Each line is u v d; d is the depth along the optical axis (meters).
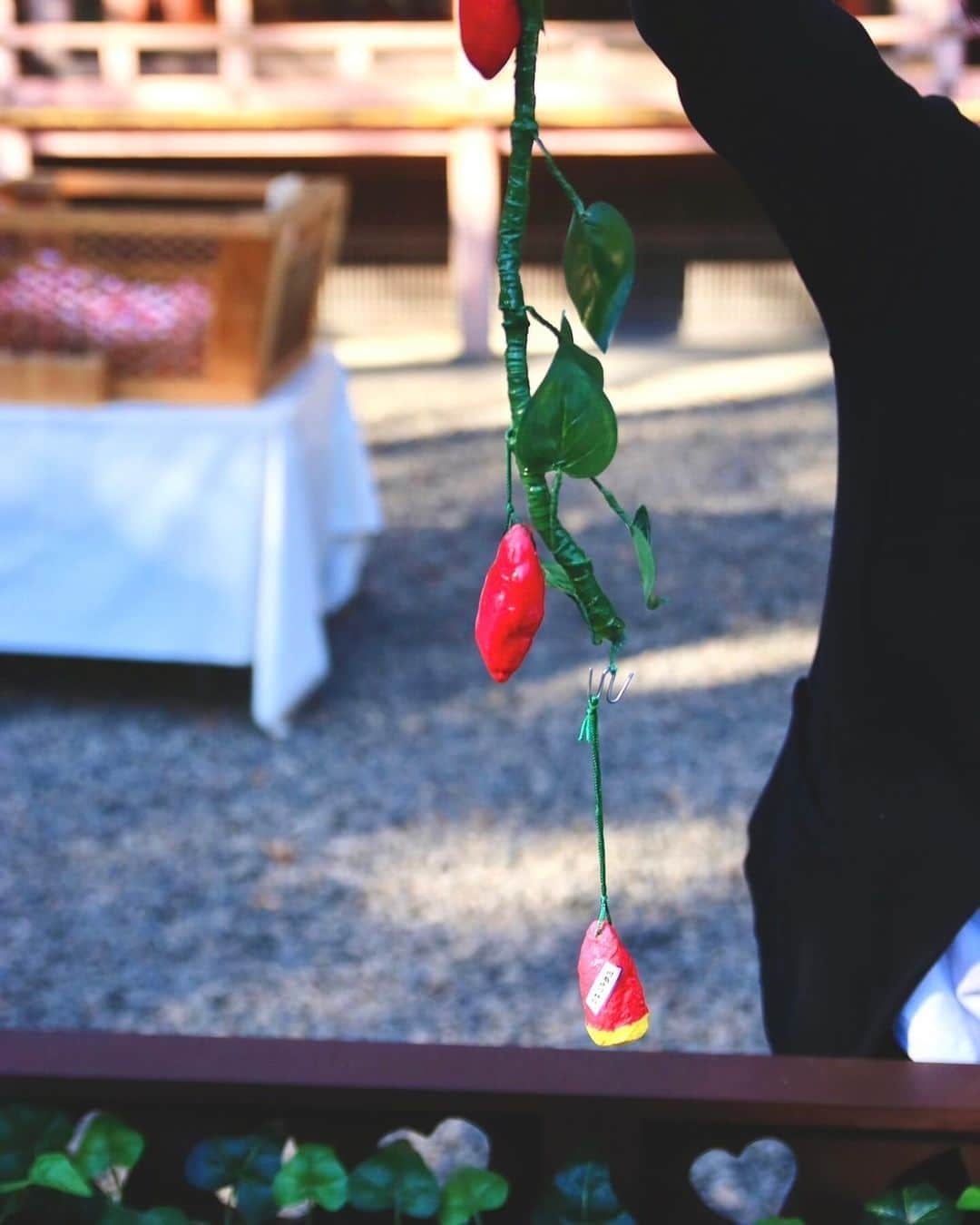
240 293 3.34
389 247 8.34
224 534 3.43
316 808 3.24
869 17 7.92
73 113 7.20
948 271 0.94
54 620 3.49
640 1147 1.11
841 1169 1.12
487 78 0.77
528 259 8.12
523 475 0.74
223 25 7.15
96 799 3.28
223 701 3.77
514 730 3.62
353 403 6.72
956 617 1.00
